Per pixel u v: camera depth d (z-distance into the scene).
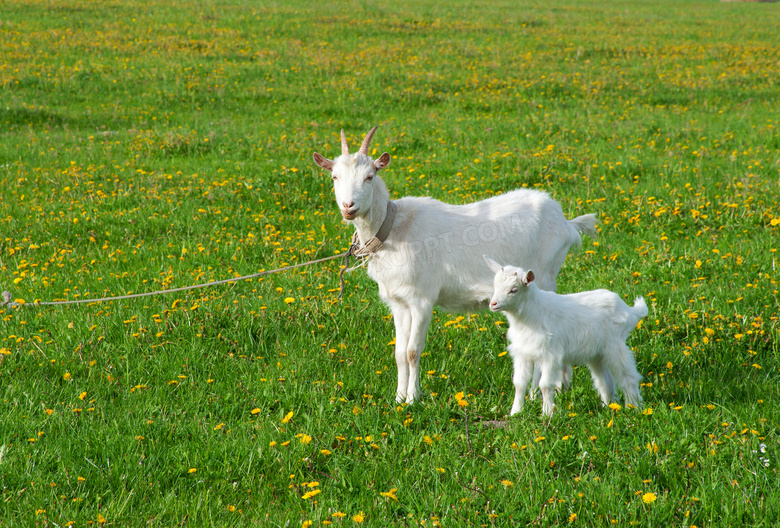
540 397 5.03
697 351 5.32
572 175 10.39
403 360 5.07
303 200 9.85
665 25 30.80
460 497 3.69
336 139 13.48
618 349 4.71
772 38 27.17
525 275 4.30
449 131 13.65
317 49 23.30
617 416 4.32
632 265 7.34
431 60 21.62
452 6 35.16
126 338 5.73
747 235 8.03
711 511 3.41
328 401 4.81
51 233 8.58
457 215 5.29
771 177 10.08
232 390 5.02
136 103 16.75
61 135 13.85
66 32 24.47
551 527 3.41
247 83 18.58
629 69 20.45
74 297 6.70
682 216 8.66
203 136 13.68
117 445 4.21
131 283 7.14
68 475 3.93
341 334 5.97
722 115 14.69
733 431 3.99
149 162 12.11
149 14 28.80
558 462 3.94
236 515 3.67
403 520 3.60
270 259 7.86
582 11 35.47
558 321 4.50
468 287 5.23
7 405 4.68
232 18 28.55
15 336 5.70
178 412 4.66
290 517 3.62
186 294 6.54
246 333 5.84
